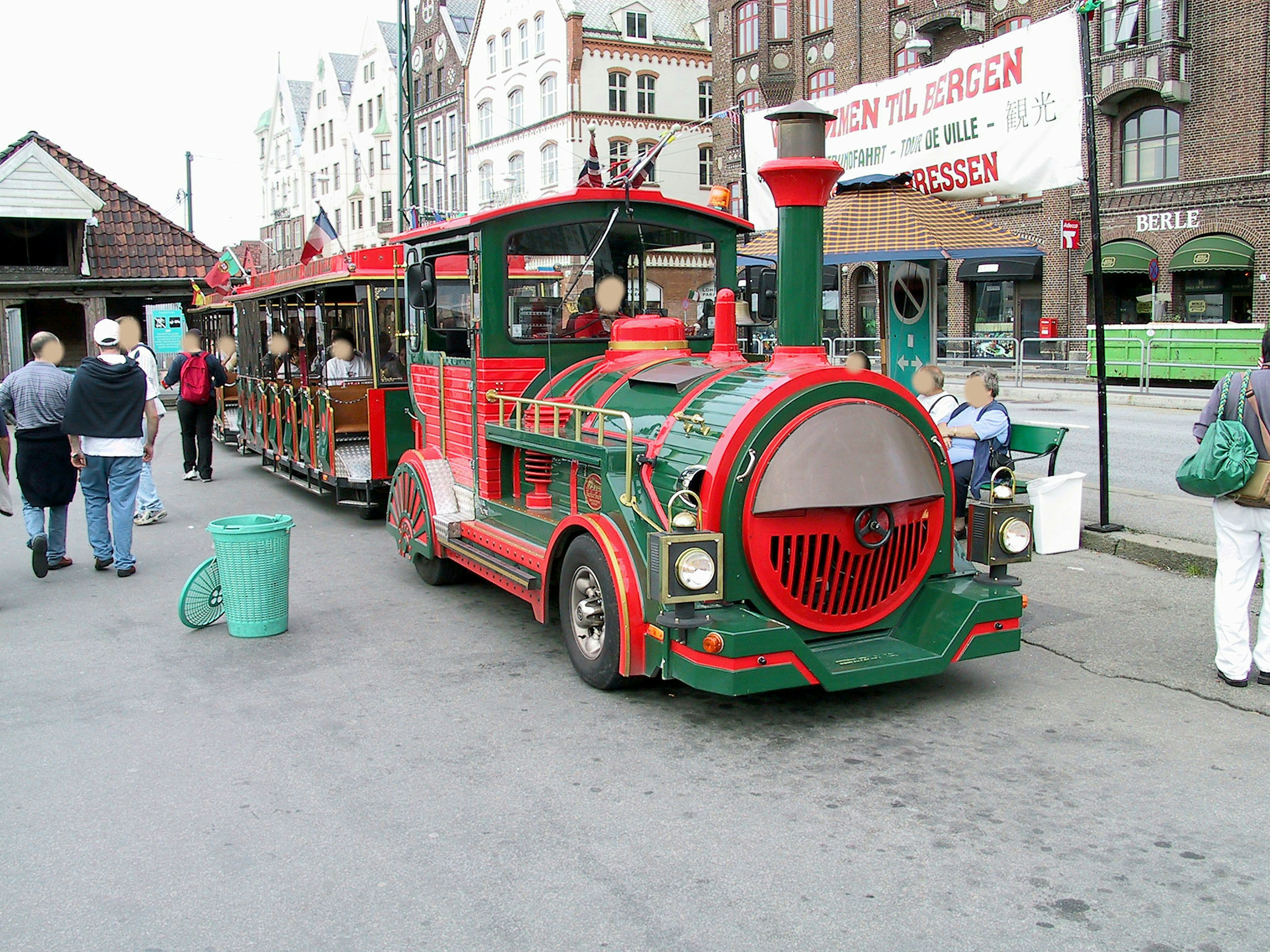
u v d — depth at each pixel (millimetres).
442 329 7281
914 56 29422
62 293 21219
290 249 74875
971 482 7301
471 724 4734
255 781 4145
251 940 3037
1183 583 6727
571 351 6609
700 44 43000
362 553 8672
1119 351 21906
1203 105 23406
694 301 6953
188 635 6281
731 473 4477
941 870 3355
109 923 3141
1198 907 3115
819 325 5066
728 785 4035
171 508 10867
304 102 74188
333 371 11422
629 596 4703
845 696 5023
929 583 5000
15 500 11391
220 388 14508
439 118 52156
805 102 4992
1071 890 3223
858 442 4570
